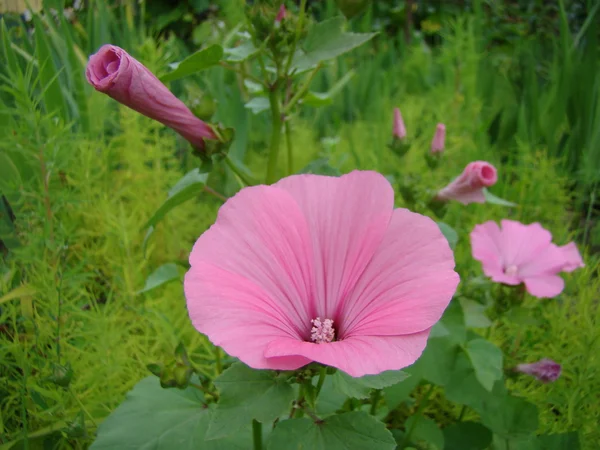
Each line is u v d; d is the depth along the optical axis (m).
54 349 0.19
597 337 0.21
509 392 0.23
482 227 0.23
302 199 0.15
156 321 0.22
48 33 0.34
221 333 0.12
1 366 0.20
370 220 0.14
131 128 0.30
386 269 0.14
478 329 0.24
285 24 0.18
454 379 0.20
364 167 0.35
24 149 0.22
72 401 0.19
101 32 0.36
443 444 0.20
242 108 0.35
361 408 0.21
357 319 0.14
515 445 0.21
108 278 0.26
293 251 0.14
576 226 0.36
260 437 0.16
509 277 0.22
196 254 0.13
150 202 0.28
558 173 0.36
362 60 0.59
